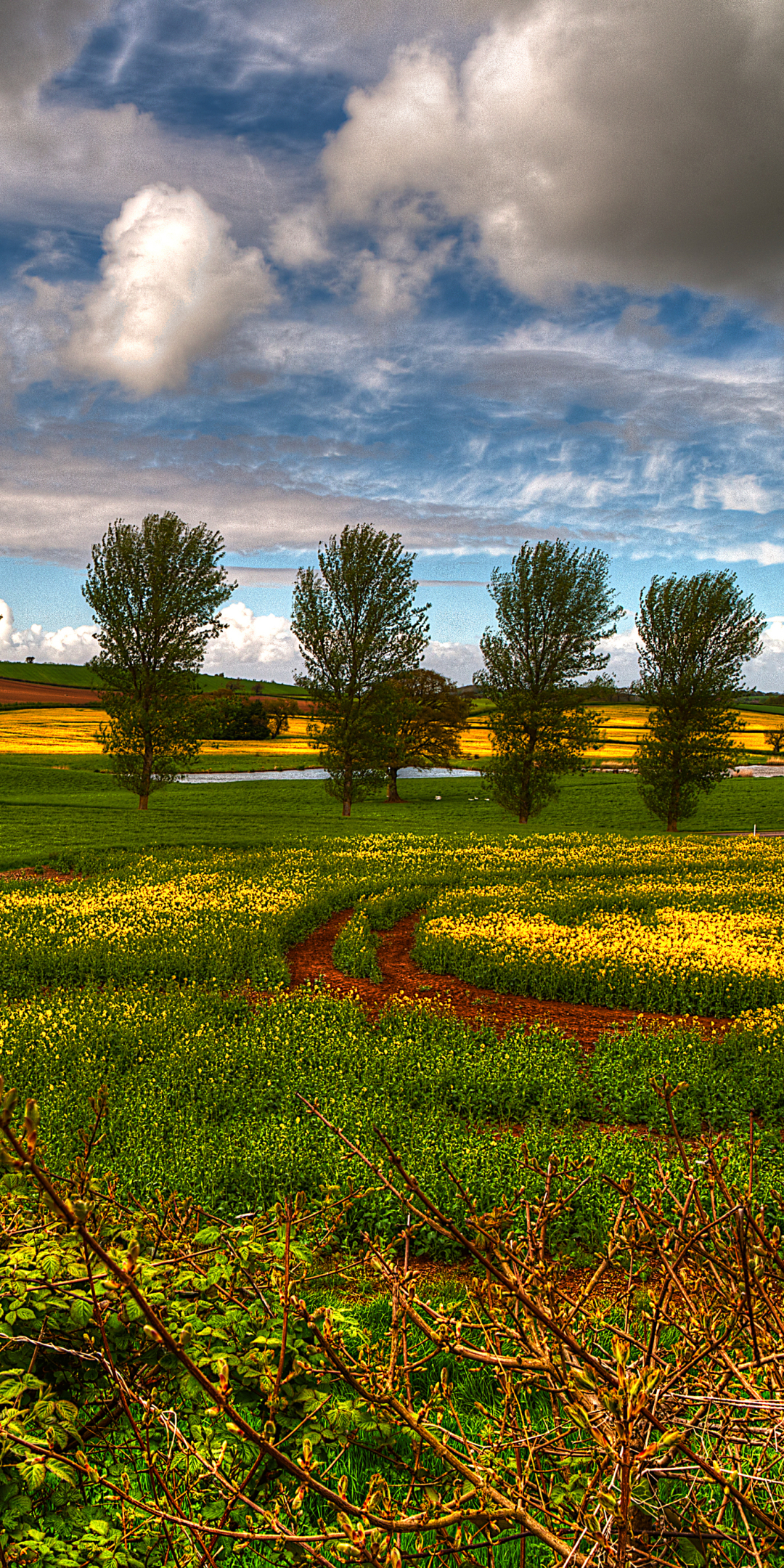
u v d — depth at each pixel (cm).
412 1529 212
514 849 3459
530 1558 318
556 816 5769
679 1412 231
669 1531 232
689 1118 929
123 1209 413
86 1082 1004
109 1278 330
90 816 4362
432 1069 1054
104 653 4662
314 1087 993
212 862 2967
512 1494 235
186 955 1653
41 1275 339
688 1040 1172
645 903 2273
